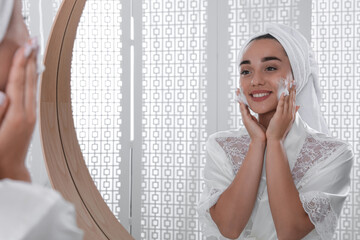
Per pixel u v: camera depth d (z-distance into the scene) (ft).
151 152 7.42
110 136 7.43
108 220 3.65
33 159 4.68
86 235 3.25
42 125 3.11
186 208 7.34
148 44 7.32
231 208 4.18
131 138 7.43
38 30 4.31
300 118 4.34
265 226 4.24
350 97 6.81
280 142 4.12
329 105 6.89
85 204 3.46
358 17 6.72
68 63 3.52
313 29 6.88
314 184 4.09
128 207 7.43
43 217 1.00
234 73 7.08
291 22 6.88
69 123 3.58
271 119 4.12
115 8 7.30
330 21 6.82
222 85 7.13
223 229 4.25
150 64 7.34
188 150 7.32
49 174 3.06
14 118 1.23
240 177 4.20
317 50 6.88
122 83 7.36
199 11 7.14
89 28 7.36
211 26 7.11
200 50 7.18
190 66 7.23
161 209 7.39
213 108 7.17
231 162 4.52
